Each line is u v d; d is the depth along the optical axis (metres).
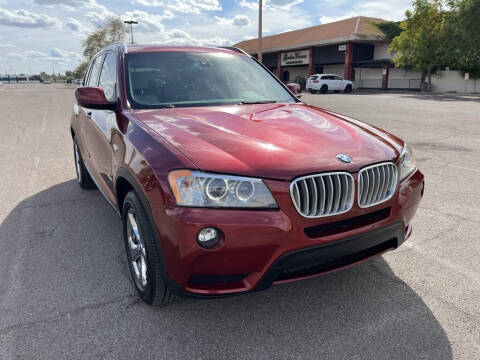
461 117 12.73
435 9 29.92
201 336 2.39
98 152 3.63
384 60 36.16
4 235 3.87
